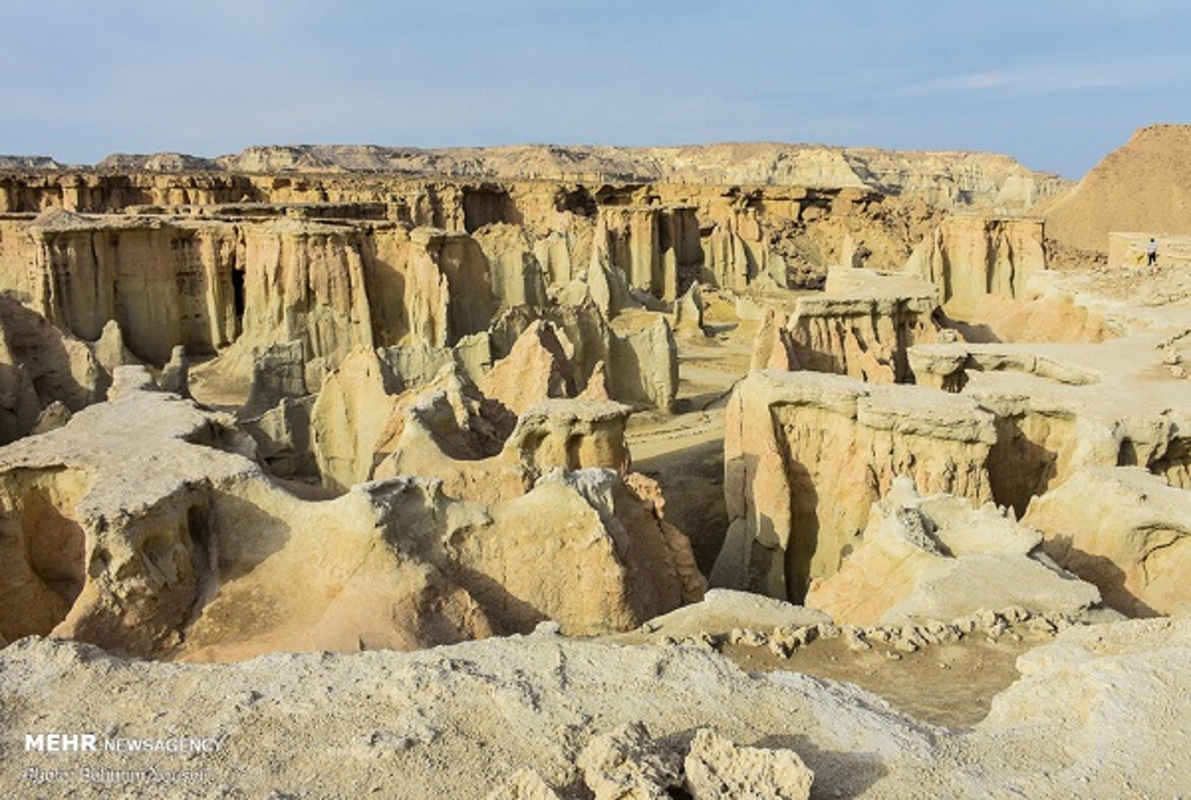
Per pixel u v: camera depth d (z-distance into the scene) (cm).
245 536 1911
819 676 1453
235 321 6116
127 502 1758
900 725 1154
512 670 1256
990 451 2717
